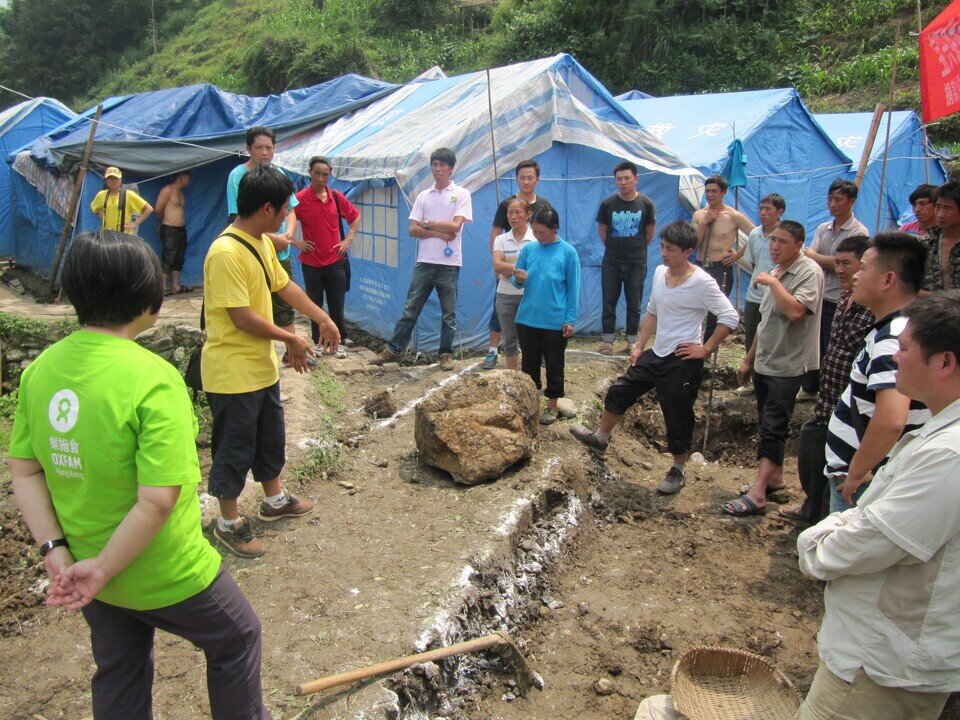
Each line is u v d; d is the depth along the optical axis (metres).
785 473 6.47
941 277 5.33
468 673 3.73
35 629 3.96
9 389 8.50
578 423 6.29
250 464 4.25
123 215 10.76
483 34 26.27
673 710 3.44
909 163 13.10
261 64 27.12
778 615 4.39
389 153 8.39
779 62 20.17
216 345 4.05
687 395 5.48
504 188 8.27
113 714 2.46
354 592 4.02
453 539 4.55
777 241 5.17
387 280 8.85
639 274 8.04
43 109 16.73
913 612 2.26
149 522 2.14
